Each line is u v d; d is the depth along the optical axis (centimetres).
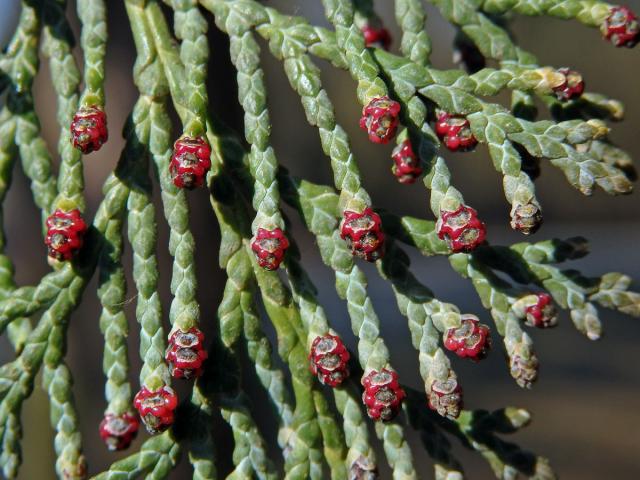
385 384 7
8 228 15
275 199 7
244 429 8
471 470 25
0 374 8
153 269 8
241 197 8
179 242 8
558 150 8
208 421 8
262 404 16
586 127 8
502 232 53
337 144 7
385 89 7
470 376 32
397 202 53
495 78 8
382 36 10
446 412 7
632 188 8
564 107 8
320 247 8
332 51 8
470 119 8
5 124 9
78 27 14
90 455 17
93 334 16
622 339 35
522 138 8
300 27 8
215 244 14
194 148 7
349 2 7
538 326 8
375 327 7
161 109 8
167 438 8
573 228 54
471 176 56
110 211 8
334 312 37
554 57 46
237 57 8
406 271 8
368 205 7
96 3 8
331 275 43
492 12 9
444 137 8
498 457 8
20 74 9
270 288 8
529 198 7
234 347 8
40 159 9
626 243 49
